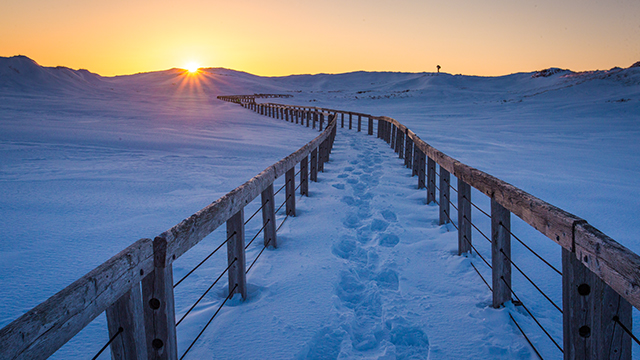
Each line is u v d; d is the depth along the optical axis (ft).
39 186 20.62
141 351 6.09
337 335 9.14
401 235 15.87
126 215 16.83
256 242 15.06
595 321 5.99
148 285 6.51
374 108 171.63
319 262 13.07
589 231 5.54
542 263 13.30
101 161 28.68
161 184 22.53
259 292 11.07
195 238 7.70
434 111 144.97
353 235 16.16
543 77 386.52
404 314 9.95
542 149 47.11
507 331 9.11
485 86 383.45
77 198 18.89
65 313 4.43
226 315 9.77
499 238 9.82
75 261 12.14
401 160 35.94
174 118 71.00
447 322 9.57
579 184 25.96
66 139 37.09
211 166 28.84
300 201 21.07
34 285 10.47
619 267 4.74
